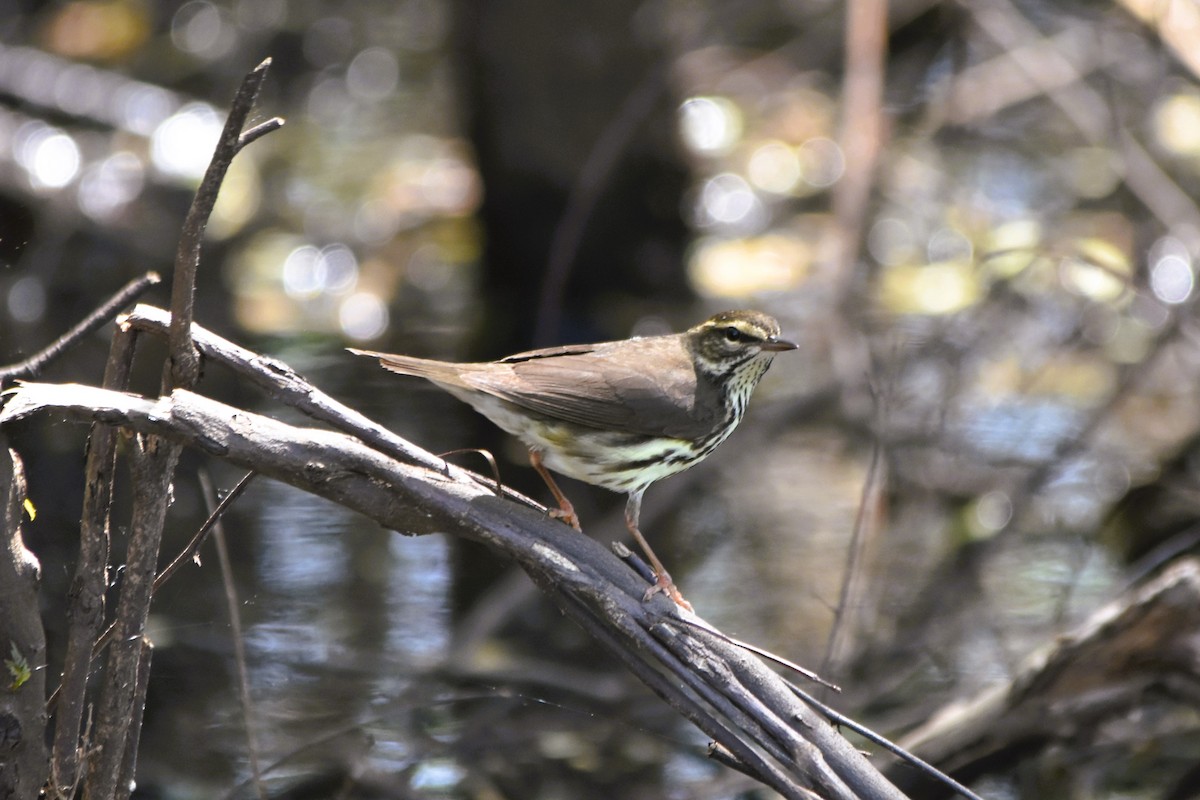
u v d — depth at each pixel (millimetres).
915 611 11773
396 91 23547
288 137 21953
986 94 19172
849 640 11195
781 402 15211
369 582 11797
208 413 5895
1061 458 12648
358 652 10656
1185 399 14781
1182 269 16078
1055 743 9273
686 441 9211
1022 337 15602
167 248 17797
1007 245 14883
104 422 5742
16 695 5988
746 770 6512
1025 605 11906
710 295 17938
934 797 9398
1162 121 18203
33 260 16844
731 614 11680
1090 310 15242
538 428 8898
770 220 19734
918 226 18250
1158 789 9539
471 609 11539
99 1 23984
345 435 6500
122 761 6625
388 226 19500
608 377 8922
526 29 16547
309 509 12984
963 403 14453
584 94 16812
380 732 9961
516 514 6555
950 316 14828
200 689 10055
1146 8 14008
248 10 24438
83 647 6184
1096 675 9062
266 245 18781
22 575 5898
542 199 17172
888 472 13195
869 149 15078
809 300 17484
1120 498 13055
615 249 17516
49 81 20875
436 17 24906
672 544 13055
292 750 9367
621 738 10242
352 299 17828
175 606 11148
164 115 20781
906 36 20797
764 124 21516
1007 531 12242
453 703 10469
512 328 17266
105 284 16984
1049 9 19859
